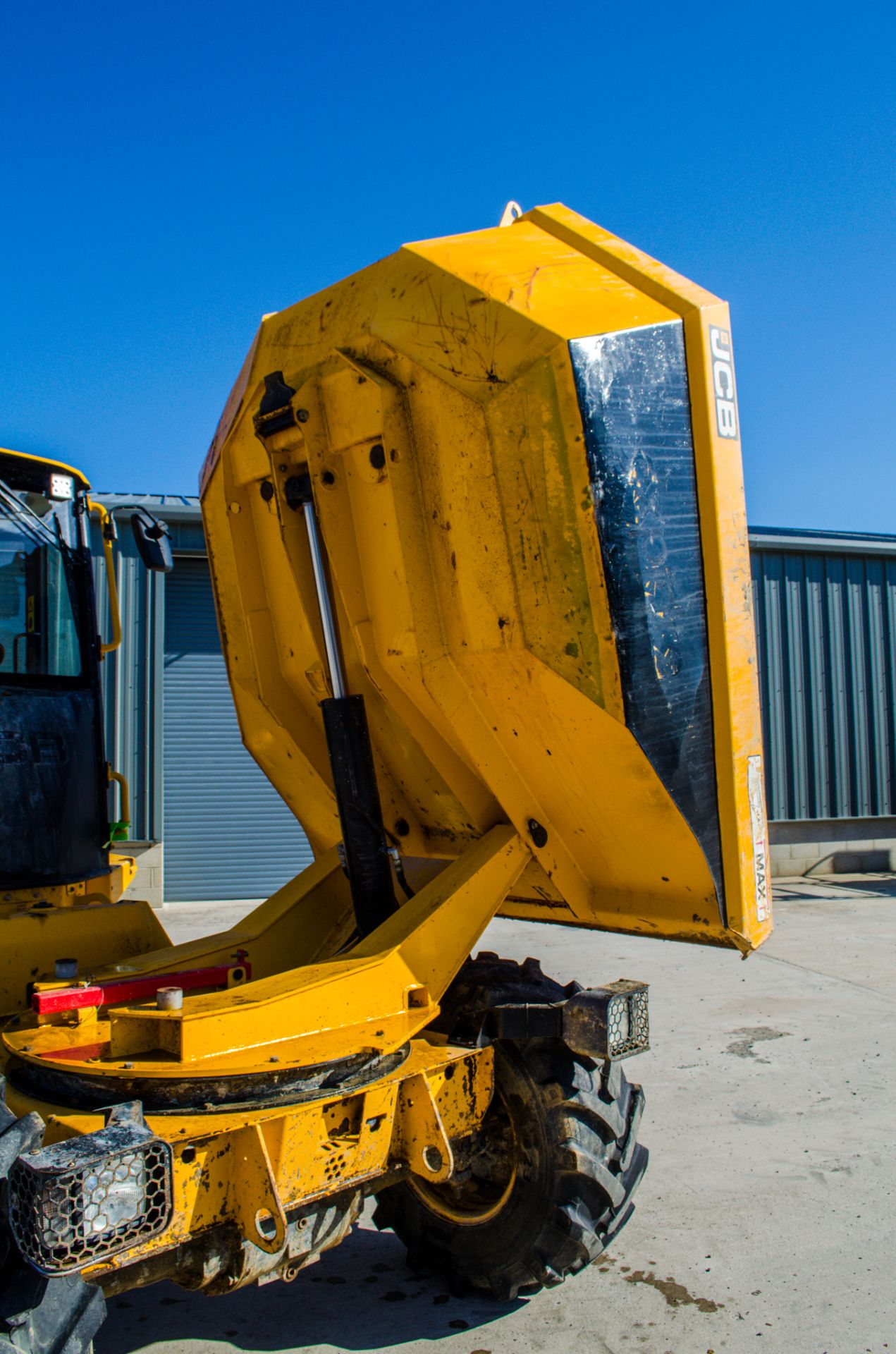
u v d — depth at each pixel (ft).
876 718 42.34
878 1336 9.30
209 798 37.83
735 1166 13.03
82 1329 6.23
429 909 9.05
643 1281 10.35
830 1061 17.24
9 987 9.41
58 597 13.11
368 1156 7.89
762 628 40.75
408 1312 9.90
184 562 37.83
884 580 42.83
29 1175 5.67
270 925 10.56
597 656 7.90
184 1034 7.35
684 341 8.45
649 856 9.00
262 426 9.95
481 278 8.54
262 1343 9.37
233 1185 7.16
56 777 12.39
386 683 9.72
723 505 8.46
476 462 8.37
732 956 26.00
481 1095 9.00
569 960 25.54
